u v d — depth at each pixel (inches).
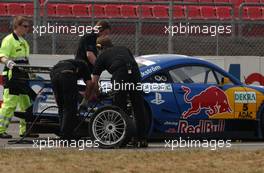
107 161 942.4
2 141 1301.7
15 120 1823.3
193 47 2153.1
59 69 1175.0
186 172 858.8
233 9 2193.7
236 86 1331.2
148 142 1306.6
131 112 1216.2
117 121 1149.7
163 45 2150.6
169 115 1264.8
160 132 1262.3
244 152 1053.2
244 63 1982.0
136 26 2116.1
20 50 1375.5
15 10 2484.0
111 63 1171.9
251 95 1333.7
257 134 1344.7
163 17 2522.1
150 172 855.1
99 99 1205.7
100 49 1222.3
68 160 947.3
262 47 2193.7
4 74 1346.0
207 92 1296.8
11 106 1346.0
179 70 1296.8
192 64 1312.7
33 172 841.5
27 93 1304.1
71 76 1167.6
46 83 1254.9
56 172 842.8
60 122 1200.2
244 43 2190.0
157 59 1314.0
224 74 1333.7
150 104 1247.5
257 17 2780.5
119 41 2162.9
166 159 970.7
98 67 1182.3
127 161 943.0
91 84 1181.1
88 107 1204.5
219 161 956.0
